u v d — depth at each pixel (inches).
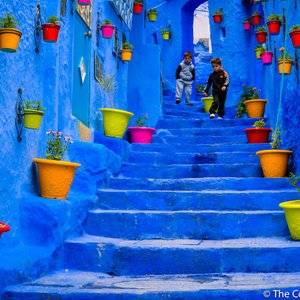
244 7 541.3
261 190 276.4
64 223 213.5
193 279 191.8
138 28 449.1
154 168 310.0
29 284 175.9
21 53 205.8
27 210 204.5
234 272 201.8
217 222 235.0
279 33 333.1
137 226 235.9
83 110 305.3
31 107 203.6
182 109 497.7
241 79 532.7
